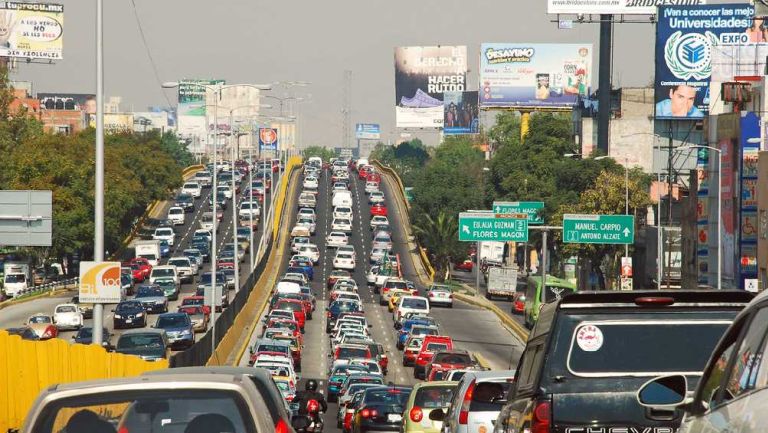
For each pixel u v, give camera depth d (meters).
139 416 23.73
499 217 167.88
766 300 17.16
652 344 27.55
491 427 45.97
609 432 27.20
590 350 27.50
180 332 147.88
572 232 161.50
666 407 21.53
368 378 99.31
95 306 83.38
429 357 136.75
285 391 101.00
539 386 27.53
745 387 17.11
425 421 59.28
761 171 160.12
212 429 23.66
